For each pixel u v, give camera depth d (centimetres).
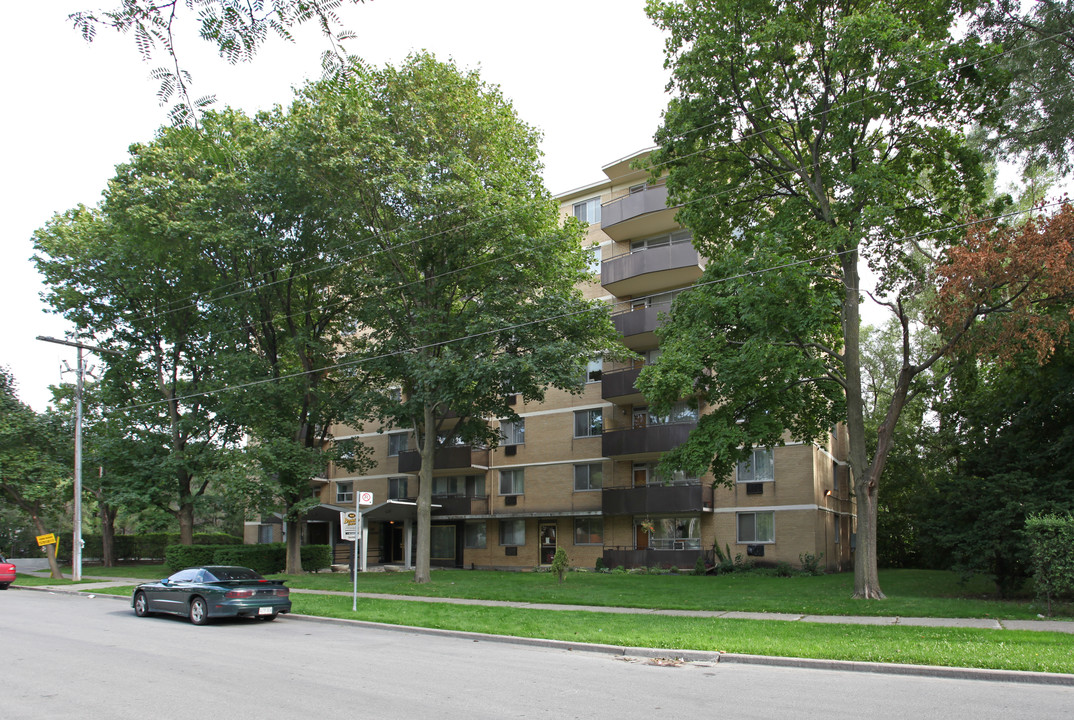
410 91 2305
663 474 2011
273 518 4550
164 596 1742
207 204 2491
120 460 3288
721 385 1931
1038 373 2022
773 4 1934
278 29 535
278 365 3077
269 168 2423
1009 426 2095
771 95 1988
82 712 789
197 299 3039
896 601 1725
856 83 1852
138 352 3362
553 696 878
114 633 1466
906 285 2106
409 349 2406
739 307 1842
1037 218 1609
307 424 3056
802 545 2814
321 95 2203
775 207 2094
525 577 2705
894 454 3450
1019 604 1670
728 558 2875
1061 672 980
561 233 2306
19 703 833
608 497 3117
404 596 2092
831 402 2244
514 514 3500
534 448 3538
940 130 1964
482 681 971
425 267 2442
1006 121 2080
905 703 846
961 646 1149
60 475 3169
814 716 780
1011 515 1770
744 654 1150
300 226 2664
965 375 2006
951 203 2038
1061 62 1950
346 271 2703
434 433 2553
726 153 2094
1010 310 1638
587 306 2308
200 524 5897
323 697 863
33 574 3381
